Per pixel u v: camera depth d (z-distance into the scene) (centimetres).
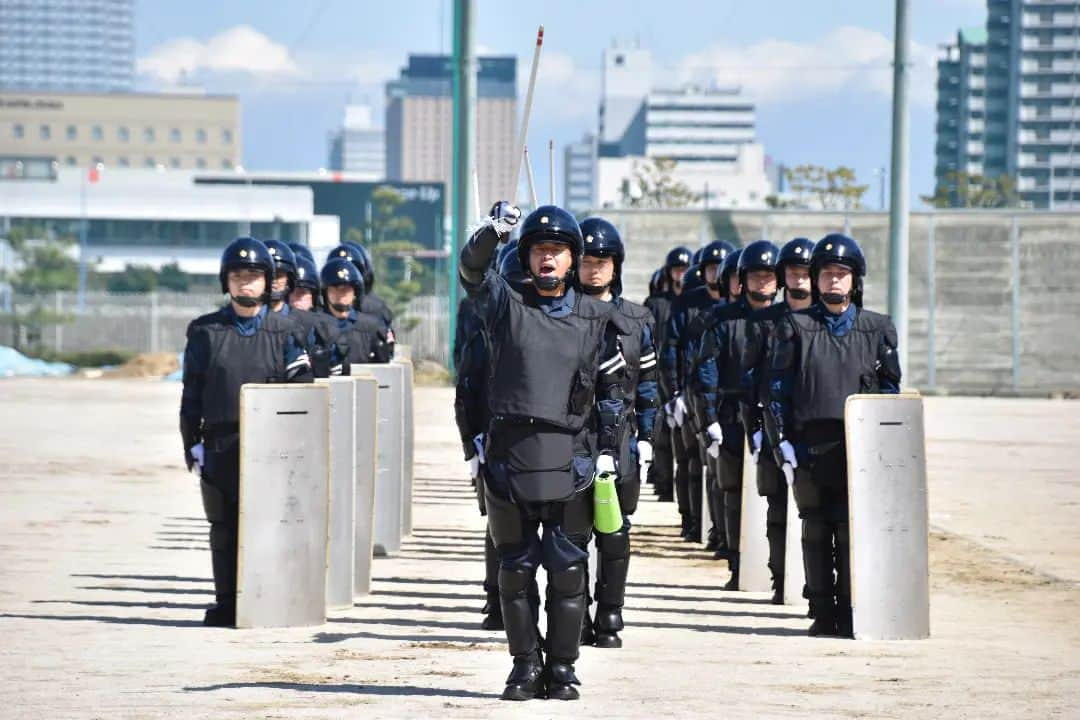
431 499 4697
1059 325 10994
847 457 2536
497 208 2134
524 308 1989
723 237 10994
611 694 2056
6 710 1928
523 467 1967
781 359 2598
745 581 3108
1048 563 3500
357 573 2947
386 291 16875
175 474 5319
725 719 1903
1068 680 2189
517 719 1881
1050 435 7319
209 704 1969
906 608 2544
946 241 11044
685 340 3756
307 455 2594
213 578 2922
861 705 2002
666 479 4844
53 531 3859
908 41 9556
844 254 2583
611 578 2438
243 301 2612
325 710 1933
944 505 4631
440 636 2519
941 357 11081
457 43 8931
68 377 14062
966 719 1923
